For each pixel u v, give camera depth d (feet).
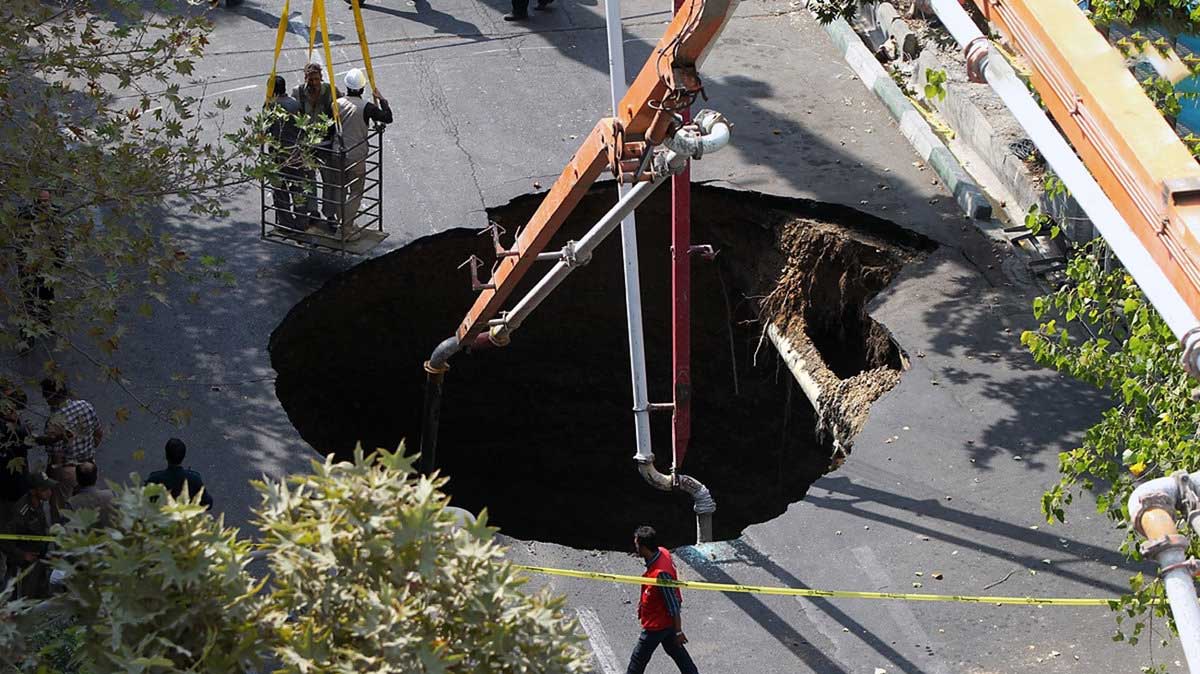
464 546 14.84
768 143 57.72
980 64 14.61
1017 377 45.01
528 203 54.08
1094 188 13.01
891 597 32.58
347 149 47.52
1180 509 14.60
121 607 14.11
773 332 54.24
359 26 45.06
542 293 36.14
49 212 31.94
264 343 45.78
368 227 51.47
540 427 65.05
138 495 14.61
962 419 43.21
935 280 50.03
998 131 55.47
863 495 40.09
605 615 35.50
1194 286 11.89
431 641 14.08
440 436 64.28
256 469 40.24
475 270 38.58
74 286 32.99
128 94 58.03
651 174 26.78
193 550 14.49
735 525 62.08
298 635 14.05
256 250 50.14
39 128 32.40
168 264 33.47
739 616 35.55
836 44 65.46
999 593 36.27
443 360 45.21
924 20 63.41
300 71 61.87
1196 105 33.76
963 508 39.45
